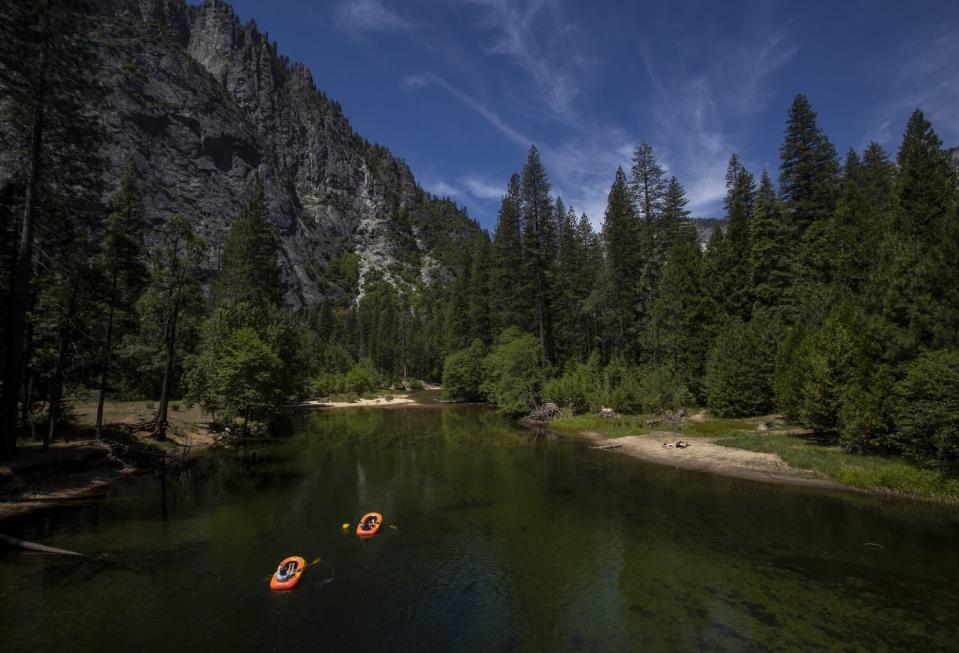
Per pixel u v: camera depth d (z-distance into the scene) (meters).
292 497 20.31
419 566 13.59
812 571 13.07
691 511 18.27
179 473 24.61
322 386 80.31
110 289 26.67
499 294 65.50
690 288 45.12
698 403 42.53
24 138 19.66
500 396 53.44
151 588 12.01
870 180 49.88
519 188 60.69
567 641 9.88
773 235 42.44
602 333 58.28
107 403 39.28
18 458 19.52
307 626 10.45
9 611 10.73
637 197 58.28
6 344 22.34
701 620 10.66
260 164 176.00
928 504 18.58
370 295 188.00
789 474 23.17
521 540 15.53
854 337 24.20
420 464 27.00
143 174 120.75
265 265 55.88
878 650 9.41
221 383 35.38
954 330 20.33
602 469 25.38
